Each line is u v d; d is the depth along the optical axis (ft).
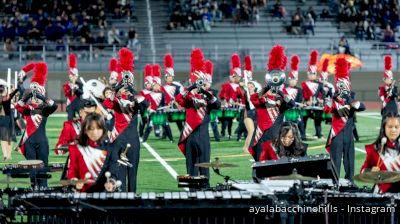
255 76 142.92
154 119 86.43
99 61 142.82
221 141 89.20
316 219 37.01
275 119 55.83
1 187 54.29
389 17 161.89
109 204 35.37
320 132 90.27
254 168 40.04
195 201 35.53
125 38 150.51
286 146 43.14
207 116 53.72
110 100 50.31
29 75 127.85
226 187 38.78
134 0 159.12
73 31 149.38
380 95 86.53
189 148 53.57
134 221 36.50
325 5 164.45
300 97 84.17
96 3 156.04
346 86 55.21
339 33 157.38
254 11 157.17
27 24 149.89
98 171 38.42
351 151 55.67
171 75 86.22
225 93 89.30
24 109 53.52
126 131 50.08
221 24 156.04
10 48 143.95
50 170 42.73
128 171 50.08
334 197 35.76
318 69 116.26
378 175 35.35
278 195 35.78
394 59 150.61
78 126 52.39
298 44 154.51
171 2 159.02
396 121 39.55
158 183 59.47
